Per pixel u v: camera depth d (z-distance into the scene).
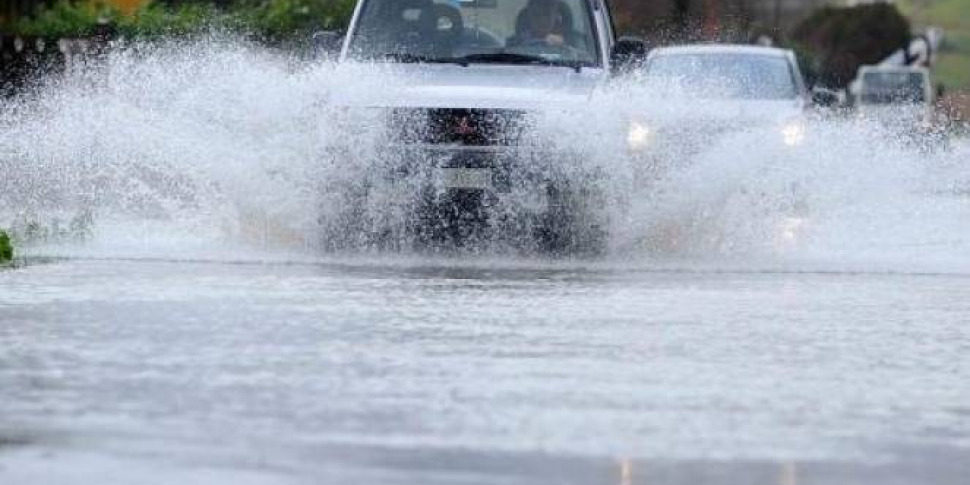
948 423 18.83
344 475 15.84
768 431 18.23
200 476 15.71
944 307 28.69
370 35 40.22
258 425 18.12
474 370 21.70
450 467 16.25
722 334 25.20
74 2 77.44
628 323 26.22
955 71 161.50
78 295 28.81
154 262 34.16
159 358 22.38
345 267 33.88
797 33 135.12
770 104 49.88
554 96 36.88
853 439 17.92
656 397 20.06
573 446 17.30
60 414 18.62
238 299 28.52
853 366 22.50
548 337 24.62
